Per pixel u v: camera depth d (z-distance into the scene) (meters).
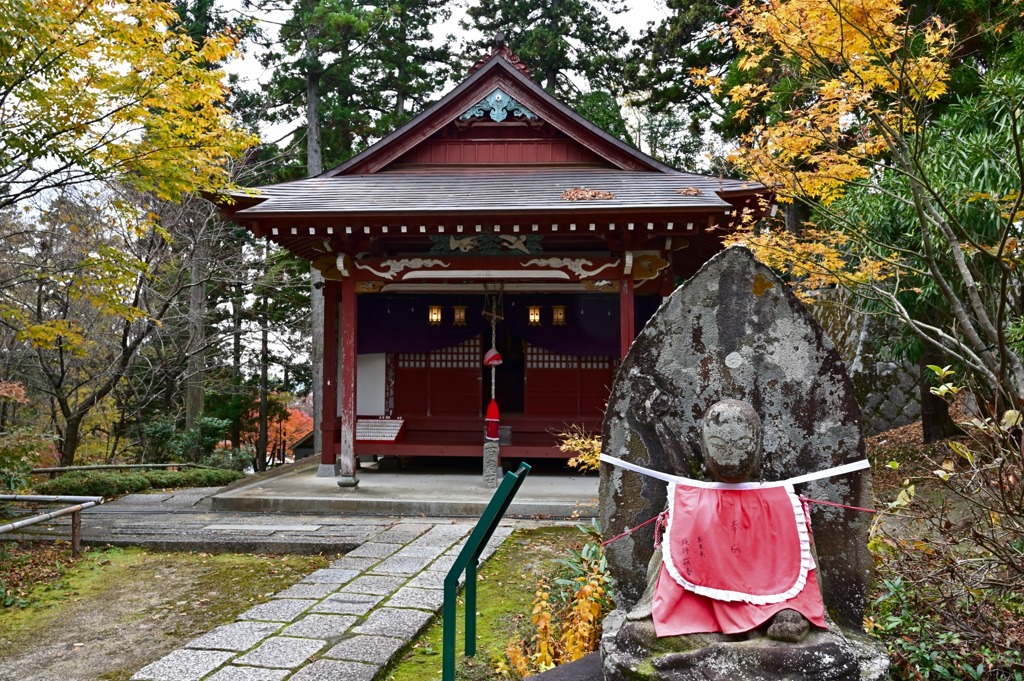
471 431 12.74
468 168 12.53
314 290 20.64
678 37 17.92
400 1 23.34
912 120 5.83
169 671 4.14
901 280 8.62
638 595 3.04
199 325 16.80
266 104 19.44
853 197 8.17
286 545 7.71
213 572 6.93
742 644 2.43
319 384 20.53
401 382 12.95
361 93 23.14
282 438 26.69
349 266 10.91
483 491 10.29
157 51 7.73
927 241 5.57
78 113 7.75
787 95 8.13
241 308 22.97
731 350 3.03
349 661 4.26
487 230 10.33
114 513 9.71
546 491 10.24
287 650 4.45
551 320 12.55
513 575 6.23
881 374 13.90
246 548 7.75
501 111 12.28
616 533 3.07
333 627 4.88
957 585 3.65
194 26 17.67
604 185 11.25
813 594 2.56
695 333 3.06
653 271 10.82
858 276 6.49
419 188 11.37
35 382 15.22
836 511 2.94
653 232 10.28
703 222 10.12
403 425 12.64
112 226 11.78
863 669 2.58
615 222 10.07
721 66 17.53
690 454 2.95
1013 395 4.84
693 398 3.03
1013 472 3.46
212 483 13.87
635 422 3.07
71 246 11.76
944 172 6.74
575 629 3.91
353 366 10.81
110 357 15.58
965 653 3.33
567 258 10.91
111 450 19.56
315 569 7.02
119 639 5.11
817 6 5.34
